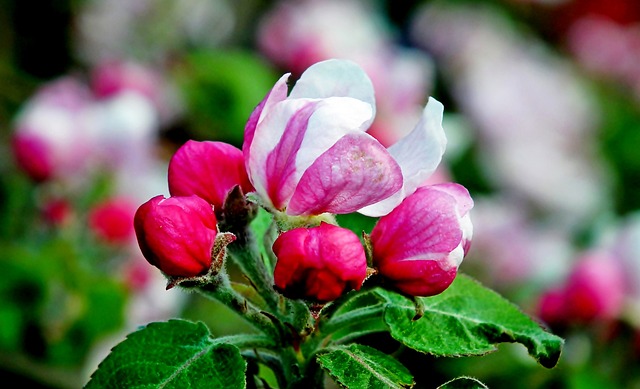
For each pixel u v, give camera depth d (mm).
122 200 503
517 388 429
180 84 648
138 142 526
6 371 462
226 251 300
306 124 285
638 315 427
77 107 529
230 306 298
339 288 285
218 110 650
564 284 443
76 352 473
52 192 510
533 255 551
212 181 300
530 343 299
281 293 287
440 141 291
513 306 304
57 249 478
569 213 664
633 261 431
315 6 643
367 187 285
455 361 424
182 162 301
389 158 284
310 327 297
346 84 297
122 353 292
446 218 290
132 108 531
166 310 507
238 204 298
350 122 284
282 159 288
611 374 427
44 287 470
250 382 302
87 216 503
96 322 475
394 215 293
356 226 312
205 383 288
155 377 289
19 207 504
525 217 638
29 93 648
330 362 288
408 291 293
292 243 284
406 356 420
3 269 465
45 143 498
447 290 305
